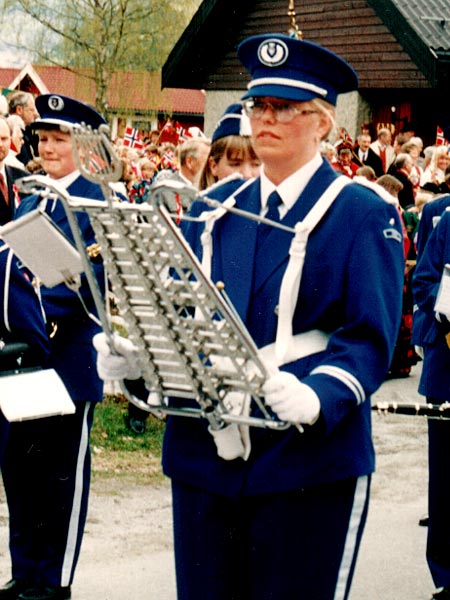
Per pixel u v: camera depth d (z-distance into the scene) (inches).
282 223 153.3
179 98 1828.2
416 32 866.1
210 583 156.9
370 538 289.7
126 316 138.7
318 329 152.1
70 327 234.1
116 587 247.4
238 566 157.1
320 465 150.8
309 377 145.6
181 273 130.9
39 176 134.8
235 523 155.6
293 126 151.2
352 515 154.6
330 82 151.7
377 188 154.8
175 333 136.9
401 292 152.4
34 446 228.5
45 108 241.3
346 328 149.4
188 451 157.6
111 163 127.3
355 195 152.3
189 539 158.4
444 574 248.2
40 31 1600.6
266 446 151.9
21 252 160.6
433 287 259.9
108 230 132.9
